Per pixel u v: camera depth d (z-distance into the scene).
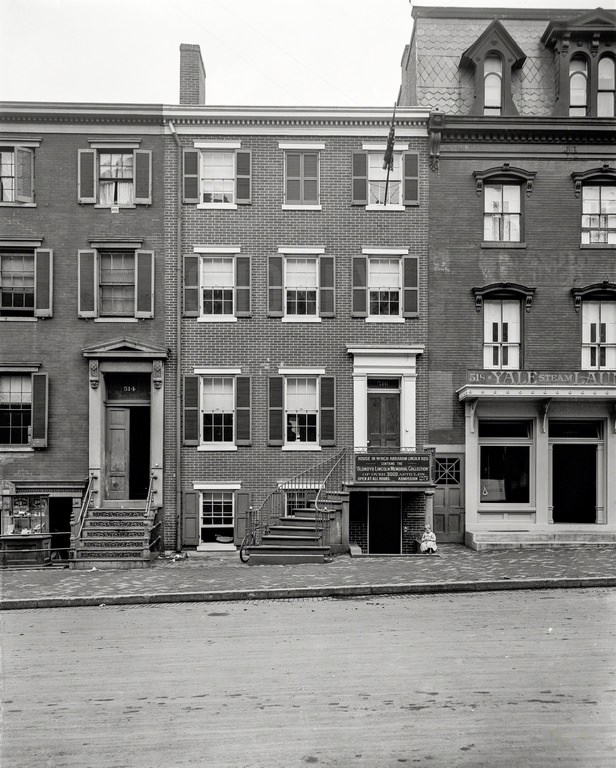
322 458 21.19
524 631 10.91
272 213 21.45
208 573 16.75
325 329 21.38
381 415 21.56
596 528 20.58
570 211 21.61
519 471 21.53
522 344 21.47
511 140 21.52
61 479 20.75
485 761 6.33
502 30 21.58
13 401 21.12
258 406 21.28
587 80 21.78
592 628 11.07
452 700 7.84
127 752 6.65
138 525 19.64
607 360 21.55
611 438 20.95
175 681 8.71
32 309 21.27
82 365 21.05
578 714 7.39
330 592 14.39
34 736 7.05
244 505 20.98
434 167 21.53
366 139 21.58
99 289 21.33
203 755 6.55
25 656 9.99
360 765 6.29
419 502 20.58
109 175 21.53
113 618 12.64
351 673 8.88
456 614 12.27
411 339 21.42
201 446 21.06
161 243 21.34
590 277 21.58
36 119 21.06
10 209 21.12
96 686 8.57
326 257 21.41
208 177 21.67
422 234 21.53
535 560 17.50
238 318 21.31
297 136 21.47
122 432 21.48
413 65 23.05
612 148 21.59
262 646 10.32
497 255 21.52
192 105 21.11
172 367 21.17
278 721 7.32
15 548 18.56
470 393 20.12
